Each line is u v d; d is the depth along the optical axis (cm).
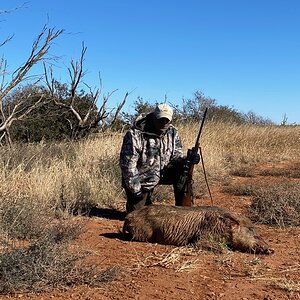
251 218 402
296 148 1023
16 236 320
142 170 389
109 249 305
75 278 241
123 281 249
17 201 354
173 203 461
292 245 325
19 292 229
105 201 447
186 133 843
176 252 298
